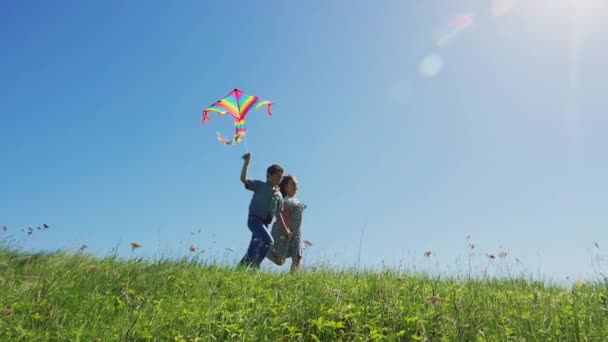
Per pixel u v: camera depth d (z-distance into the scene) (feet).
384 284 22.02
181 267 26.81
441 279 26.43
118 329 17.46
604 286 23.50
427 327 17.74
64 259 26.22
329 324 17.48
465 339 16.69
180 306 19.74
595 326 16.46
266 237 31.89
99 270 24.62
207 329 17.72
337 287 22.38
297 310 19.29
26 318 18.02
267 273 27.78
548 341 15.67
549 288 25.29
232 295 22.20
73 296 20.49
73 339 16.72
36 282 21.56
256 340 17.02
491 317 18.16
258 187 32.71
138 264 26.07
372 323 17.98
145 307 19.72
